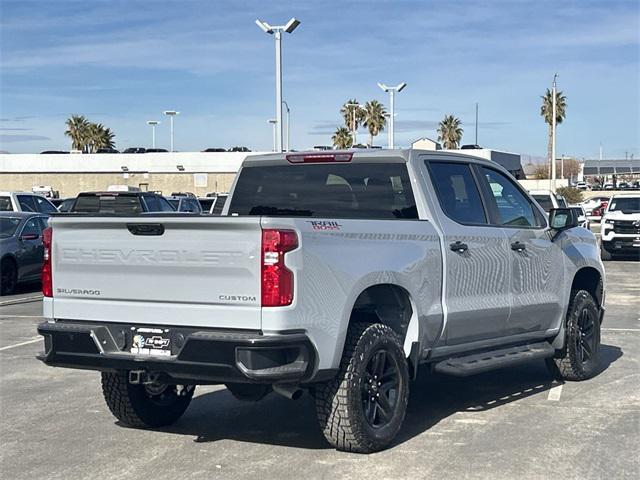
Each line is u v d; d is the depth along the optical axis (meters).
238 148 59.34
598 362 9.39
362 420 6.05
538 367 9.53
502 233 7.66
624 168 143.75
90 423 7.34
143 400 6.95
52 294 6.32
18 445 6.69
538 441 6.54
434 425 7.07
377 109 66.38
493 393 8.28
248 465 6.05
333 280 5.80
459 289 7.07
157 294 5.83
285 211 7.61
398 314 6.66
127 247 5.93
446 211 7.16
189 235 5.68
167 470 5.98
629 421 7.14
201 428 7.12
